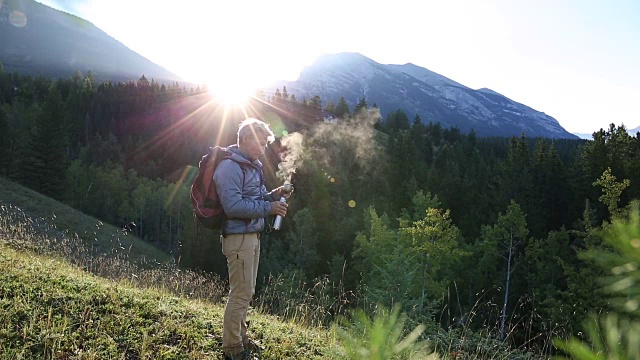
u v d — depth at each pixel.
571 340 0.74
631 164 16.97
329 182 49.09
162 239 57.41
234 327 4.23
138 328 4.91
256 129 4.02
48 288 5.65
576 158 44.94
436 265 23.67
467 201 47.69
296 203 44.12
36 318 4.76
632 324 0.64
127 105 102.25
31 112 70.75
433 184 48.59
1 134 51.94
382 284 12.20
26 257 7.89
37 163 51.88
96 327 4.79
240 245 3.97
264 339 5.09
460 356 5.36
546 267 25.22
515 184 42.88
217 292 9.09
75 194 58.56
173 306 5.86
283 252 38.25
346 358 0.90
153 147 95.88
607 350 0.66
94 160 81.75
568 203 40.38
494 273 29.45
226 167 3.87
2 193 31.34
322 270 40.44
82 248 10.99
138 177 79.81
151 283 8.12
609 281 0.67
